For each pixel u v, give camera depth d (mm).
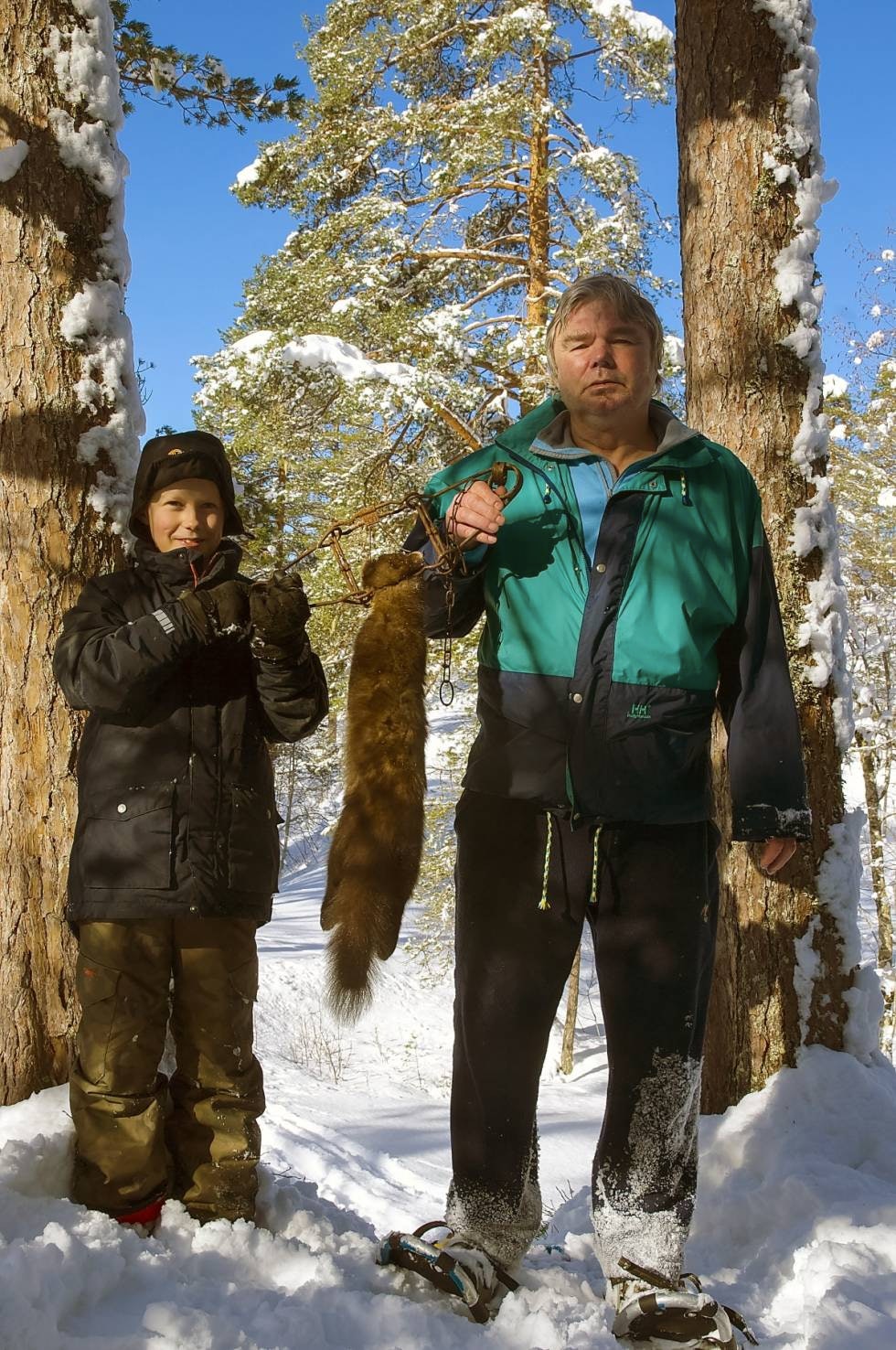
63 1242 1999
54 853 2766
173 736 2328
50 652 2814
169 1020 2453
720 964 3818
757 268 4109
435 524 2414
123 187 3070
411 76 14250
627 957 2277
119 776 2307
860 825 3959
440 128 13164
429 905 14266
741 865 3822
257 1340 1888
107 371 2955
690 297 4258
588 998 16641
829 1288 2375
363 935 2094
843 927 3812
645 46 12695
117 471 2955
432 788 13547
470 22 13406
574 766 2256
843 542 15852
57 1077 2713
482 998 2316
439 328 12102
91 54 2984
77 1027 2732
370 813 2174
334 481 12164
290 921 19281
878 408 15867
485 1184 2303
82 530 2883
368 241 13336
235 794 2357
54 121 2938
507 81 13086
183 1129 2402
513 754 2322
